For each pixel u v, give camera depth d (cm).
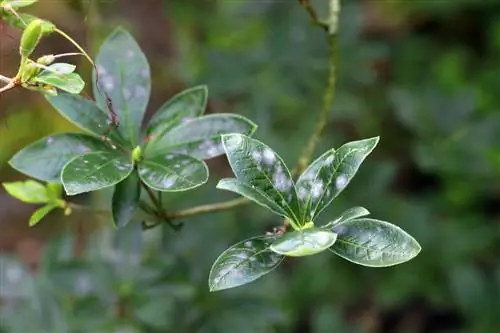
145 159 103
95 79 105
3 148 127
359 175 145
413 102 154
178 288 127
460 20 188
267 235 96
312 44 148
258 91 147
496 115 152
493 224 159
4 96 115
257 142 96
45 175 103
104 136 105
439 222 153
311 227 95
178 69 169
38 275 132
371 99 172
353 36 151
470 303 144
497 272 147
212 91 147
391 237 95
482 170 149
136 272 126
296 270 154
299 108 157
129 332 127
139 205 109
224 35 169
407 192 179
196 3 173
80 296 126
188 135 104
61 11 127
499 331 142
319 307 153
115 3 166
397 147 176
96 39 133
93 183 99
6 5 99
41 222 167
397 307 163
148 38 186
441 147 150
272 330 140
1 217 170
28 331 127
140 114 106
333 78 116
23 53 96
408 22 188
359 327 143
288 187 96
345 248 95
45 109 138
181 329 129
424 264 149
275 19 156
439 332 160
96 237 130
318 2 151
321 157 97
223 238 134
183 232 132
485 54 188
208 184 138
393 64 182
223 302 130
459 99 154
